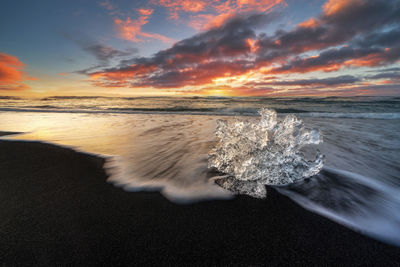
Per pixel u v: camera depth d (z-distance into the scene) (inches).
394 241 54.2
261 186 81.5
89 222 60.4
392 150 140.5
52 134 191.0
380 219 63.6
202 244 52.2
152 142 160.1
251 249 50.8
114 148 142.9
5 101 805.2
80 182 88.7
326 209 68.9
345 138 177.8
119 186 84.9
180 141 163.2
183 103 753.0
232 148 94.8
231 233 56.7
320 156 93.6
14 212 65.2
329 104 634.2
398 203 73.0
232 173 93.6
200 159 117.8
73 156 125.0
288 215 65.5
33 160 117.5
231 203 72.3
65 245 50.9
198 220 62.5
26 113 390.3
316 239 54.6
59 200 73.2
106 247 50.5
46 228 57.2
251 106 603.2
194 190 81.0
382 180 92.1
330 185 86.1
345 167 107.9
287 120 104.3
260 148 90.7
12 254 47.8
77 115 363.3
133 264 45.7
